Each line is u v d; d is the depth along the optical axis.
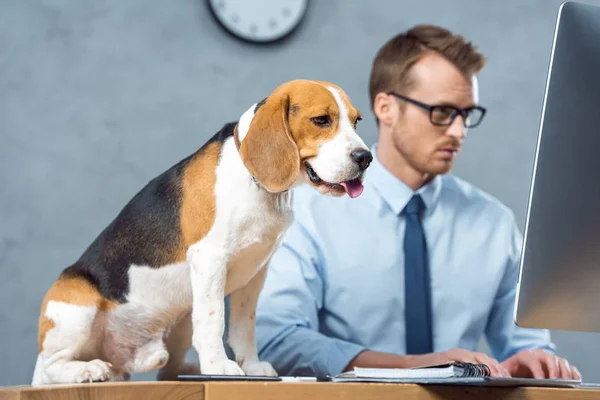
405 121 2.23
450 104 2.21
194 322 1.29
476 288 2.24
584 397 1.11
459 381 1.04
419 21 3.38
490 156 3.37
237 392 1.00
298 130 1.30
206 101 3.19
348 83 3.31
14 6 3.08
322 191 1.31
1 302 2.95
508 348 2.27
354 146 1.28
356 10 3.34
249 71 3.23
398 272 2.19
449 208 2.30
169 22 3.18
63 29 3.11
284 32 3.24
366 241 2.20
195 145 3.16
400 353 2.16
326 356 1.86
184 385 0.99
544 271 1.10
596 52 1.07
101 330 1.44
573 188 1.08
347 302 2.17
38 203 3.02
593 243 1.09
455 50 2.23
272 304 2.00
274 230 1.33
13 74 3.06
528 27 3.45
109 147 3.10
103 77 3.12
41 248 3.00
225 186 1.31
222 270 1.31
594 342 3.27
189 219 1.34
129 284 1.41
